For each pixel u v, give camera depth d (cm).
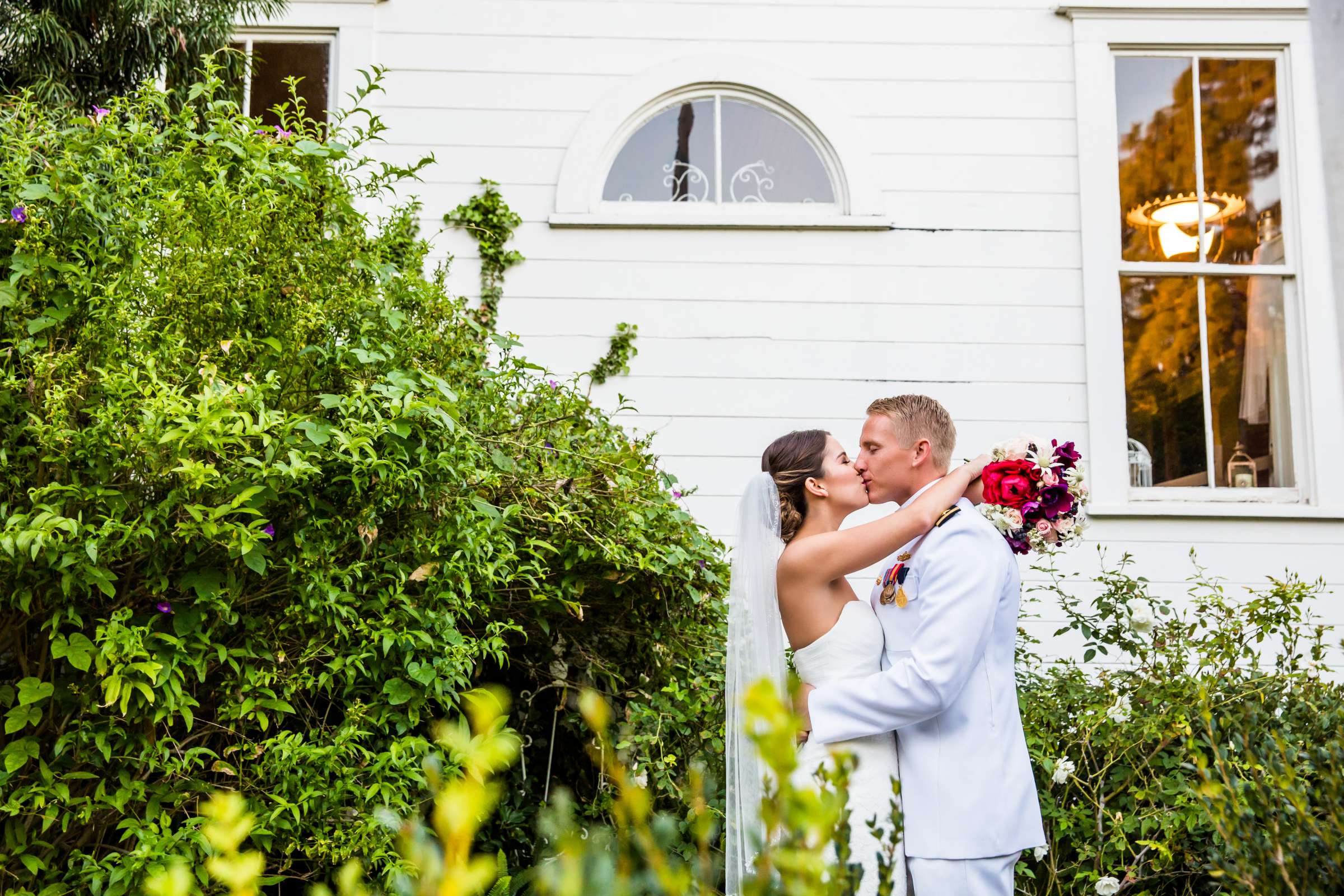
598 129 510
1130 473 504
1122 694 342
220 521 235
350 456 245
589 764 356
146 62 413
